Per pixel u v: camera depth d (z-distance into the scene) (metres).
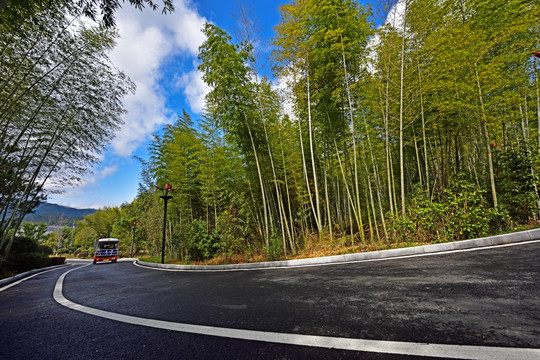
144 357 1.68
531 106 7.49
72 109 8.32
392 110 7.74
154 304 3.32
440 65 6.49
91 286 5.48
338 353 1.51
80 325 2.54
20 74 6.56
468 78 6.41
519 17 5.86
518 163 6.36
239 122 8.38
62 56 7.00
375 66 7.42
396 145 10.14
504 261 3.51
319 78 7.90
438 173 8.85
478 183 7.38
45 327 2.53
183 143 12.98
